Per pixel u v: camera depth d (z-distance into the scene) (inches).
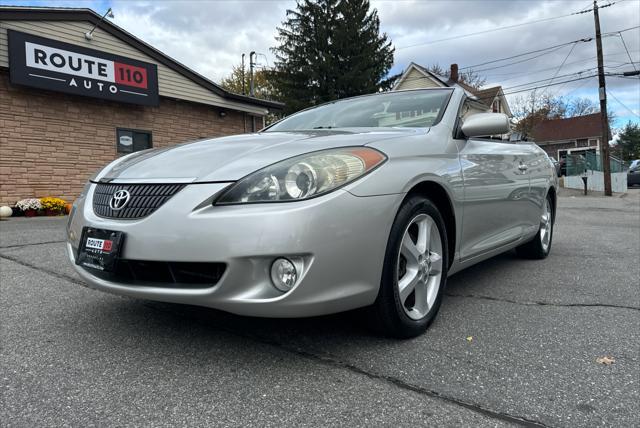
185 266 81.6
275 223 76.2
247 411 69.6
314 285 78.3
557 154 1823.3
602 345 95.9
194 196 81.4
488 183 127.2
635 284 146.3
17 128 357.7
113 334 99.0
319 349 91.6
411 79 1349.7
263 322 105.7
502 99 1486.2
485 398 74.0
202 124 502.9
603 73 836.6
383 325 93.6
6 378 79.4
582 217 389.7
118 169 103.7
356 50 1136.8
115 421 66.7
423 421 67.4
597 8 837.2
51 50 358.9
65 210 367.2
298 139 96.4
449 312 116.4
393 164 91.9
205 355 88.6
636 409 71.1
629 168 1139.9
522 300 127.6
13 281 142.6
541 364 86.5
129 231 84.0
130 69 414.0
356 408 70.6
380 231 86.0
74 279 145.6
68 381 78.4
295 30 1190.3
